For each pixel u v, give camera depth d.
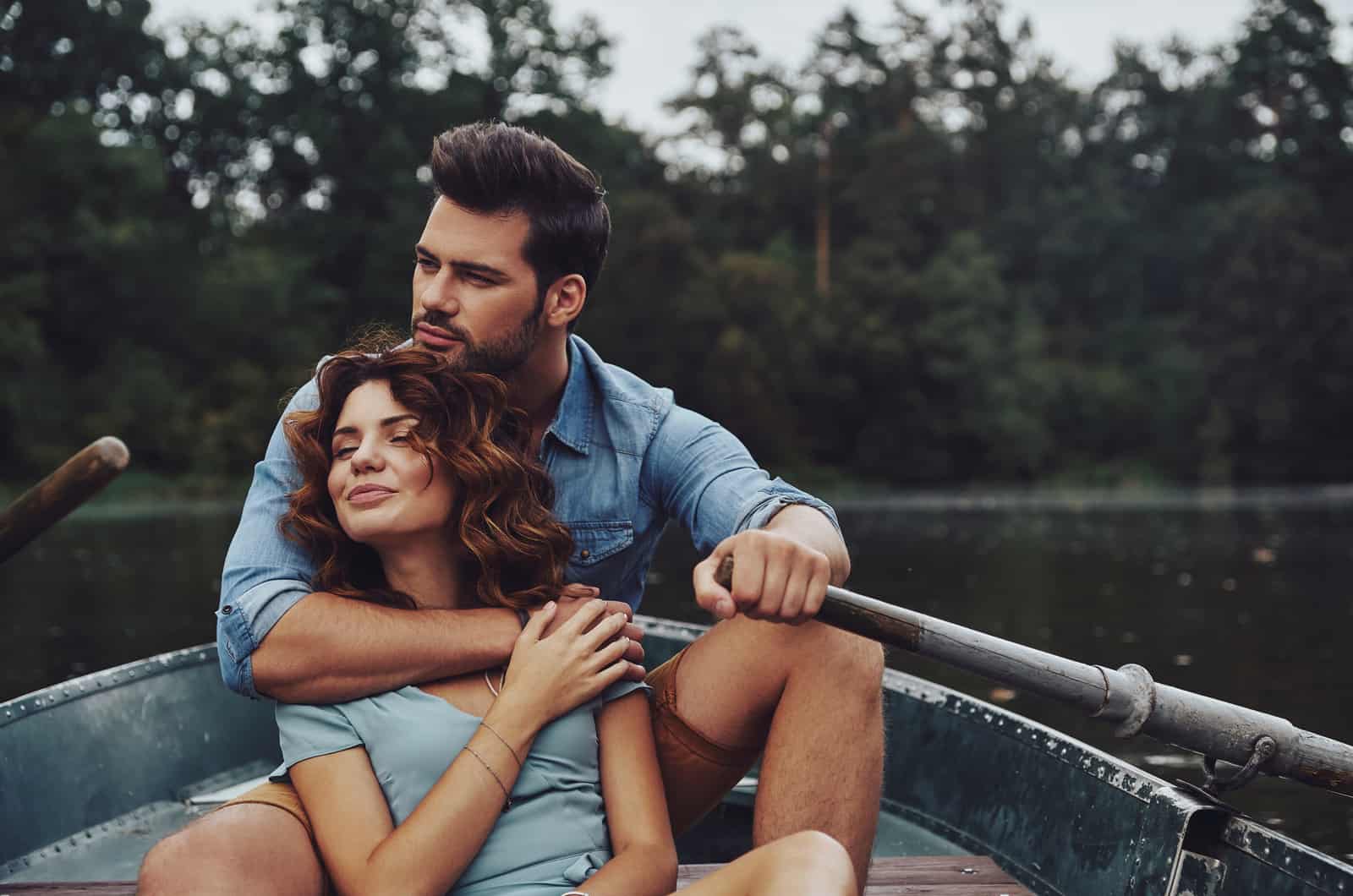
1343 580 8.50
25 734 2.04
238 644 1.39
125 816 2.26
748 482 1.67
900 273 39.53
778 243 41.38
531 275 1.59
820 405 37.59
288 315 34.03
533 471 1.55
